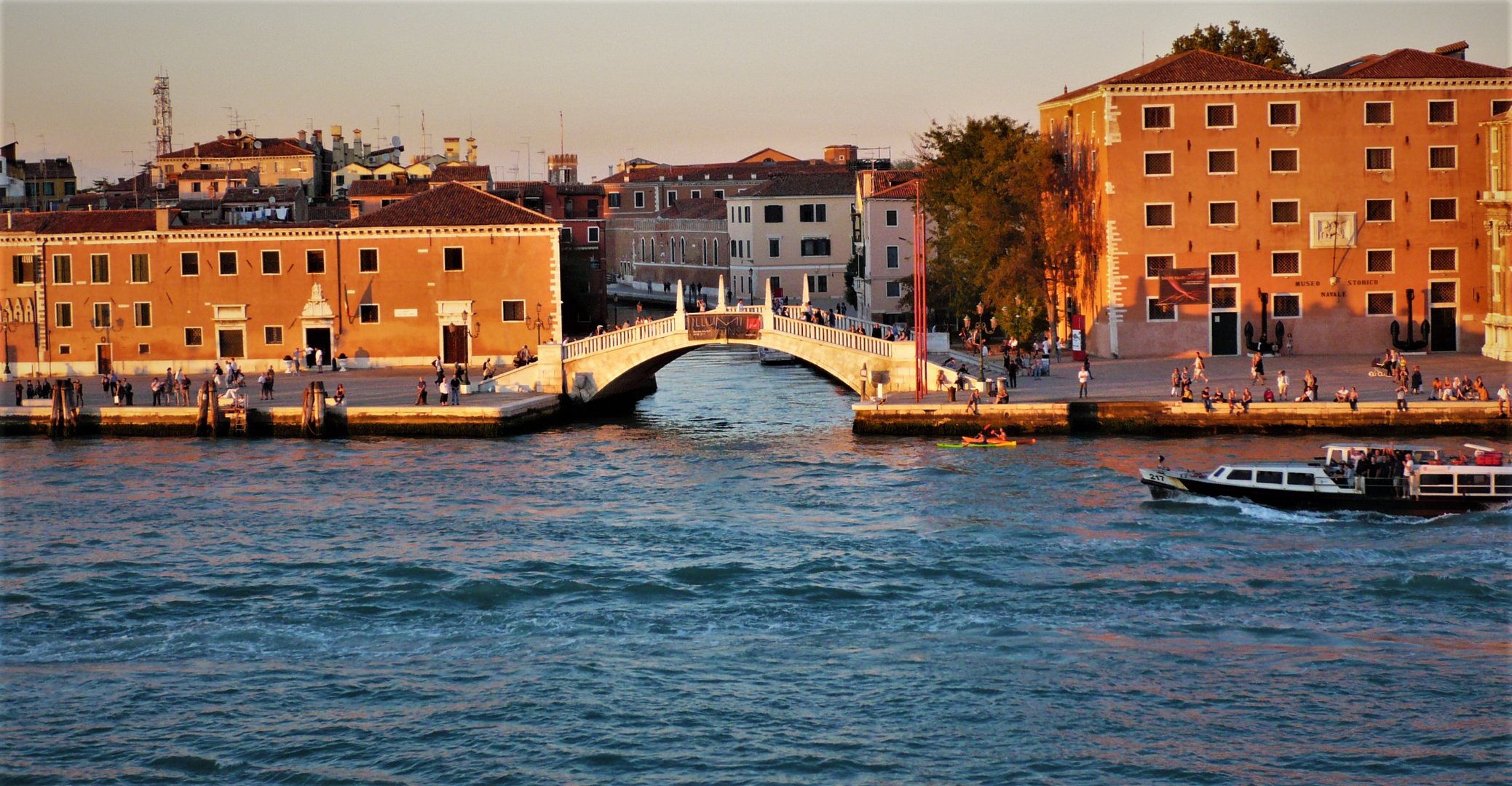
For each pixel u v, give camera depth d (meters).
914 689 47.50
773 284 168.50
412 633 53.03
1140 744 43.75
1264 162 101.69
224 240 108.44
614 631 52.91
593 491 73.44
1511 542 61.31
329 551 62.72
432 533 65.50
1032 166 109.88
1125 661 49.34
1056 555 60.34
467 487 74.75
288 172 174.75
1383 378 91.38
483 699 47.25
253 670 49.81
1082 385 87.44
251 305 108.88
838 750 43.66
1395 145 101.62
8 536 65.50
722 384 118.56
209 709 46.78
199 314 109.00
